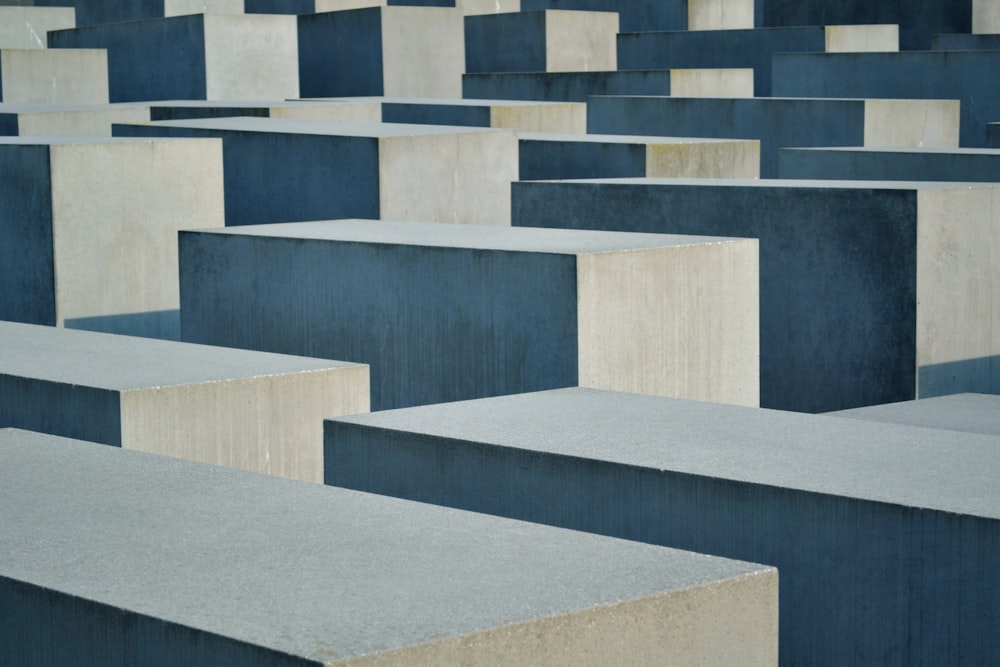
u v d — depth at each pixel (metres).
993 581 3.58
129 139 9.27
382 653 2.45
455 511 3.29
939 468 4.02
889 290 7.83
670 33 22.11
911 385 7.80
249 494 3.43
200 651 2.57
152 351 5.89
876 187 7.88
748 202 8.27
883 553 3.75
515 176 10.21
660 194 8.51
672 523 4.00
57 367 5.53
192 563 2.92
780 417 4.61
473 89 19.64
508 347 6.29
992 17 23.55
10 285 9.02
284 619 2.61
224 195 10.44
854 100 13.63
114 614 2.70
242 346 7.23
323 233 7.12
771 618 2.92
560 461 4.15
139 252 9.05
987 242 7.97
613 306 6.16
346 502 3.36
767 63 21.22
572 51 22.25
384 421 4.59
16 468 3.70
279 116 13.22
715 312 6.54
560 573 2.85
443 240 6.73
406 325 6.61
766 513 3.89
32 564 2.94
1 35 24.34
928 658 3.71
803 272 8.15
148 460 3.78
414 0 26.22
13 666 2.91
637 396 4.95
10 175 8.90
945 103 13.98
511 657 2.57
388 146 9.39
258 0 25.48
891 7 24.47
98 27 20.84
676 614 2.77
